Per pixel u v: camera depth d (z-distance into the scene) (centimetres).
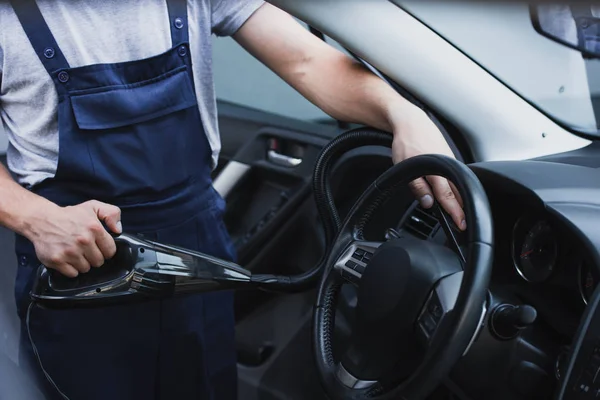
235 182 243
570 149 153
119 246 131
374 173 205
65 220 127
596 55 152
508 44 146
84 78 136
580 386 114
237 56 253
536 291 134
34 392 132
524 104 149
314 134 233
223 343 170
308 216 224
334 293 136
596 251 120
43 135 140
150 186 145
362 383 123
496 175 137
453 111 148
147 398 161
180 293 136
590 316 115
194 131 151
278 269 234
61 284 131
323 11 142
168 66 143
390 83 159
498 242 140
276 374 217
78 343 149
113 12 137
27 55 132
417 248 119
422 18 144
